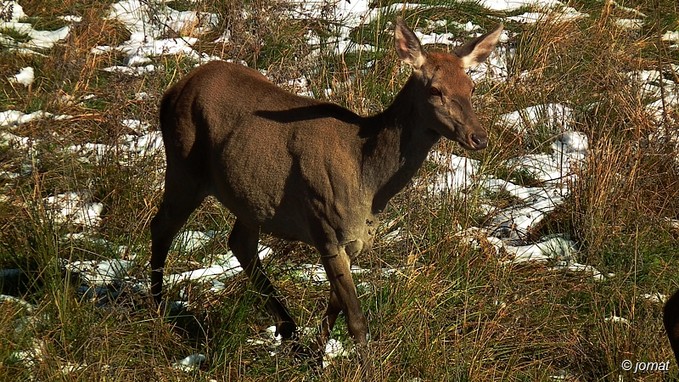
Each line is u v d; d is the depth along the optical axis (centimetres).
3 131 1777
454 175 1688
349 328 1219
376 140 1207
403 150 1206
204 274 1438
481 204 1686
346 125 1226
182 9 2469
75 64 1992
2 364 1104
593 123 1889
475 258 1466
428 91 1181
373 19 2366
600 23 2292
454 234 1483
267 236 1520
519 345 1282
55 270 1292
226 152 1268
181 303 1351
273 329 1330
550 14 2322
